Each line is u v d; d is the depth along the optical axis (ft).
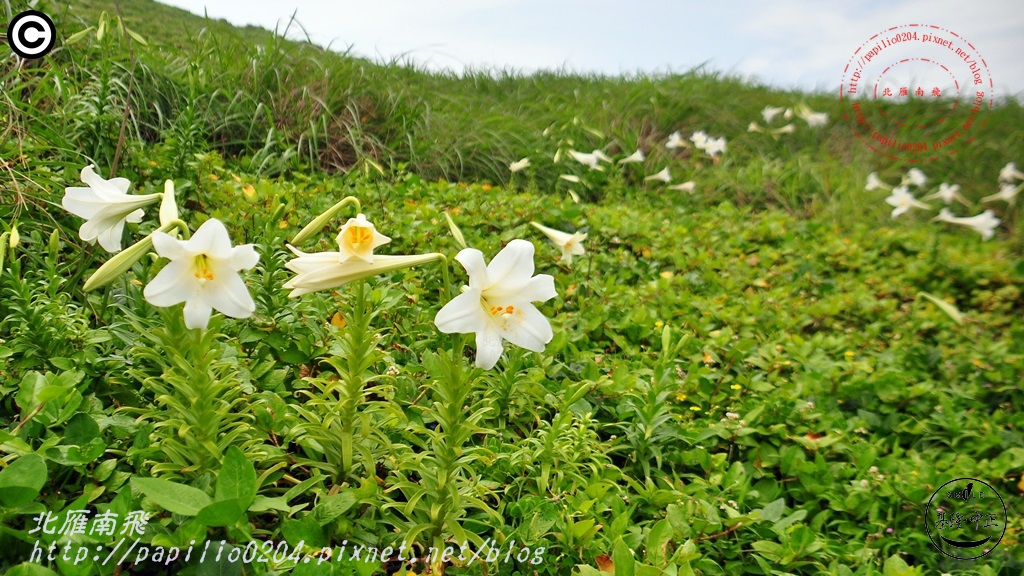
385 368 3.59
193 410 2.38
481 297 2.29
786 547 2.93
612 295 5.48
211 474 2.45
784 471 3.71
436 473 2.55
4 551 2.20
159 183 5.25
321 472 2.88
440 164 8.52
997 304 6.84
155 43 7.97
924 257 7.83
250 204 5.31
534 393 3.70
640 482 3.57
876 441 4.22
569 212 7.06
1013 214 10.89
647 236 7.19
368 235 2.20
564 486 3.13
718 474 3.49
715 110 12.54
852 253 7.67
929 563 3.28
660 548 2.60
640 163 10.51
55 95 5.46
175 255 1.99
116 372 3.13
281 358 3.56
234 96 7.68
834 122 13.61
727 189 10.44
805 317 5.90
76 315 3.24
